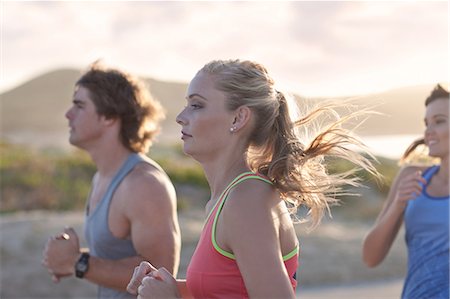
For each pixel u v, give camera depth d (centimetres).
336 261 984
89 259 316
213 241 205
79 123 342
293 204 240
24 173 1606
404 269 979
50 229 1020
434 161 356
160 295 215
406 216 336
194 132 220
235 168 221
